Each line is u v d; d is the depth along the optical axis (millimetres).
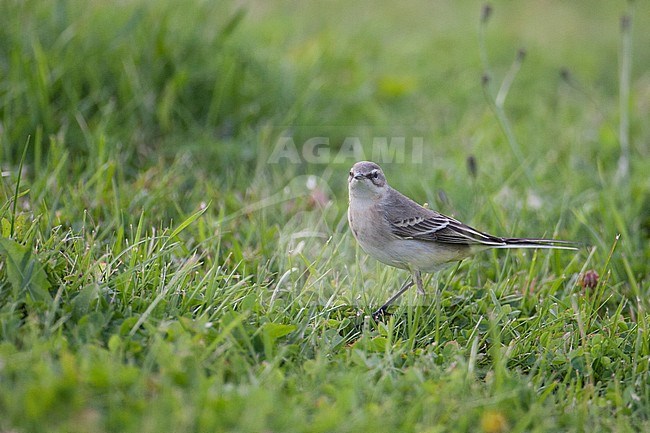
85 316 7570
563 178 13633
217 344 7547
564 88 18922
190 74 14469
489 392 7520
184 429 6188
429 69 18781
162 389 6664
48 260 8172
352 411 6820
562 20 23734
